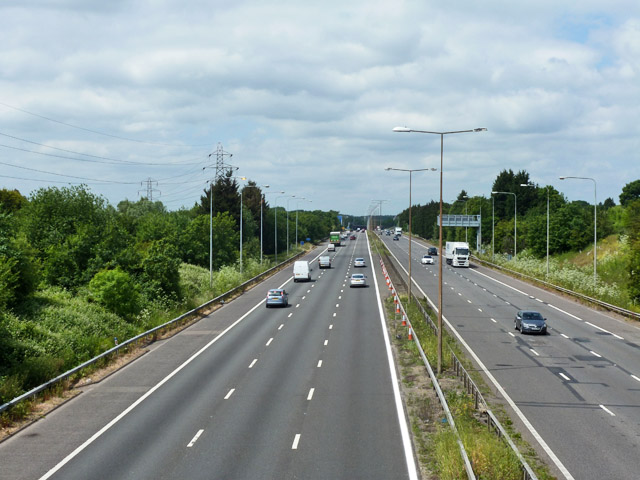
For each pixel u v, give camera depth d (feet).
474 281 264.11
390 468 57.93
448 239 556.10
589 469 59.16
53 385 88.22
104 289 144.77
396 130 104.78
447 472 54.29
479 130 104.22
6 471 57.82
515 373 101.35
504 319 162.40
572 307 186.19
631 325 153.48
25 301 129.70
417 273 302.66
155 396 85.97
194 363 108.27
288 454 61.77
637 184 461.37
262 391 87.81
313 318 161.89
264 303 195.31
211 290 206.69
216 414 76.48
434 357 106.42
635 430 71.46
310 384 91.66
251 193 445.37
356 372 99.45
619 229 298.56
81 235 170.19
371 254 436.35
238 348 121.80
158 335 137.18
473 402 79.56
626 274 215.51
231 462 59.57
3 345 97.40
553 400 84.79
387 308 179.73
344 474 56.44
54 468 58.44
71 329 120.78
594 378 97.66
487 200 513.04
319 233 649.20
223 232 306.96
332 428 70.38
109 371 102.47
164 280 174.81
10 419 73.82
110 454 62.23
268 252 442.91
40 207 196.85
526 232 394.11
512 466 54.49
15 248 130.41
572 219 330.75
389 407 78.95
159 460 60.23
